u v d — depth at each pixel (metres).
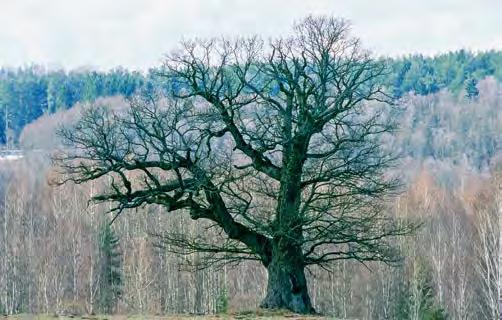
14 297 64.50
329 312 68.06
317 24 32.19
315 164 33.72
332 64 32.09
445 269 68.94
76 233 68.25
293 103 32.38
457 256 69.12
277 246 31.94
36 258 67.69
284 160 31.84
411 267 64.88
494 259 56.53
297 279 31.98
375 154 35.53
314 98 32.41
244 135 34.53
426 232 72.12
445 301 67.75
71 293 68.31
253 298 64.69
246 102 31.64
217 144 37.06
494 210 63.81
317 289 68.31
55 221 71.38
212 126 32.50
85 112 43.22
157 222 68.94
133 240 70.38
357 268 70.62
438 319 57.47
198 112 32.25
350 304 67.56
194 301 64.50
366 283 68.88
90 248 66.75
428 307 60.16
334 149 31.89
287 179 31.78
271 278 32.06
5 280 64.88
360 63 32.84
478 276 67.06
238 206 32.66
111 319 27.97
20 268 67.75
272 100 31.58
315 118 31.33
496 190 62.62
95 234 68.56
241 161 49.12
